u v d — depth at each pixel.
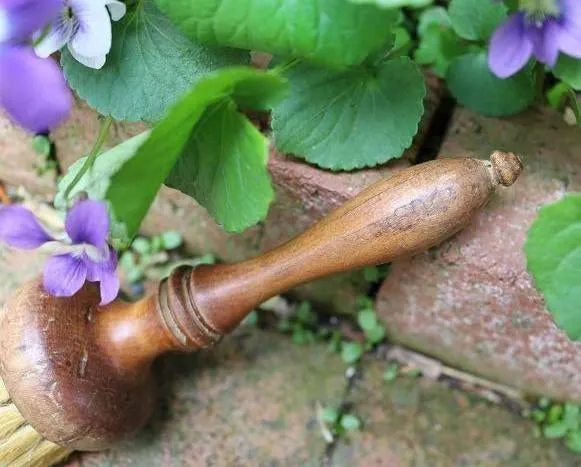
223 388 0.38
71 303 0.33
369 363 0.39
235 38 0.27
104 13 0.28
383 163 0.32
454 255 0.32
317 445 0.37
